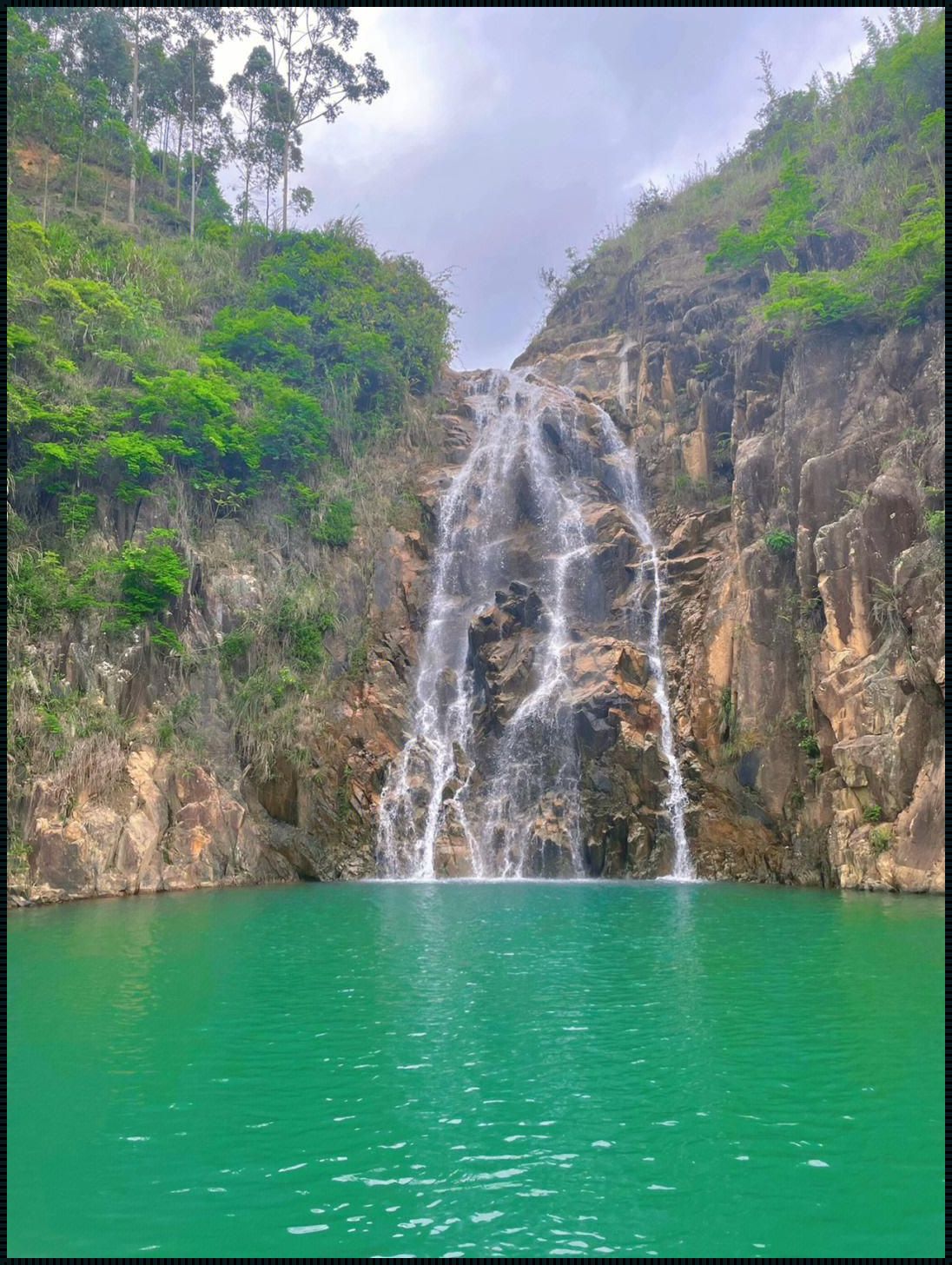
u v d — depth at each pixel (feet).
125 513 91.66
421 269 151.23
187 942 46.55
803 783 79.05
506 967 39.91
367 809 89.40
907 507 76.18
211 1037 29.27
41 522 86.74
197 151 202.39
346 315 130.82
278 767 86.48
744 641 85.20
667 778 87.10
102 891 68.74
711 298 131.64
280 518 104.01
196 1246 16.80
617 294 159.02
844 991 34.78
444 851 88.12
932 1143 21.22
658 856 84.53
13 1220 17.74
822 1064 26.50
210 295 130.62
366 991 35.22
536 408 131.03
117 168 178.50
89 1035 29.45
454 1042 28.78
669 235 154.61
